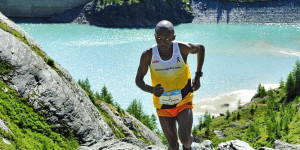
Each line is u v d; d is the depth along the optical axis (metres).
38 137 27.39
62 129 30.16
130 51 113.31
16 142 23.14
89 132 31.50
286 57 109.38
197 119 70.38
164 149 13.12
